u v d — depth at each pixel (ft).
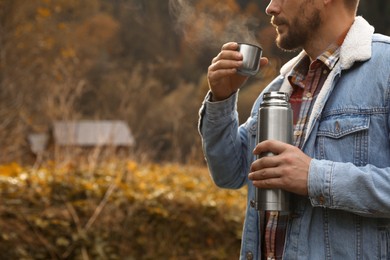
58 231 16.81
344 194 6.64
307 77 7.68
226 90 8.02
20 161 29.66
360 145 6.93
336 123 7.07
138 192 18.60
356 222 6.93
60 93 27.40
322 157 7.12
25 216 16.65
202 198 18.81
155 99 50.57
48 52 52.90
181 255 18.03
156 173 22.53
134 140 25.99
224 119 8.10
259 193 7.04
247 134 8.55
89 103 39.63
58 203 17.20
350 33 7.25
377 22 81.20
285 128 7.07
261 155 7.05
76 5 64.23
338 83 7.25
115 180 18.35
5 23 51.52
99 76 77.30
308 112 7.52
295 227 7.16
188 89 70.13
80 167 20.03
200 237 18.35
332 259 6.98
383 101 6.92
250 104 60.54
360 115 6.97
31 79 49.19
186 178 22.04
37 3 53.42
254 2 88.22
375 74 7.02
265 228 7.60
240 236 18.40
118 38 101.35
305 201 7.15
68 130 21.89
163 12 110.32
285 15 7.54
